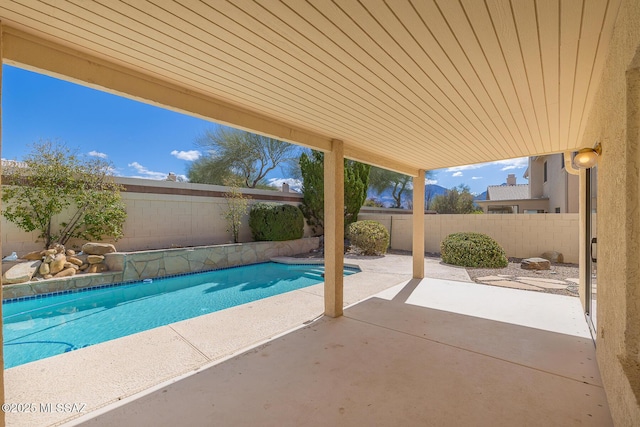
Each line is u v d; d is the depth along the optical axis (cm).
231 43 197
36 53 189
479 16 171
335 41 196
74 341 438
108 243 782
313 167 1267
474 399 237
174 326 395
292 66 228
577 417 215
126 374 274
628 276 158
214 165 1634
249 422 211
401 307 473
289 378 267
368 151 502
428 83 257
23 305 557
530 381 262
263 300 516
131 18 169
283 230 1081
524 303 493
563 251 881
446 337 357
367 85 262
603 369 242
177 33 184
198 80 250
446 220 1103
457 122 357
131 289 680
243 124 318
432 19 174
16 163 663
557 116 336
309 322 408
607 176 215
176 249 802
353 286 613
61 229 723
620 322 174
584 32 185
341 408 226
